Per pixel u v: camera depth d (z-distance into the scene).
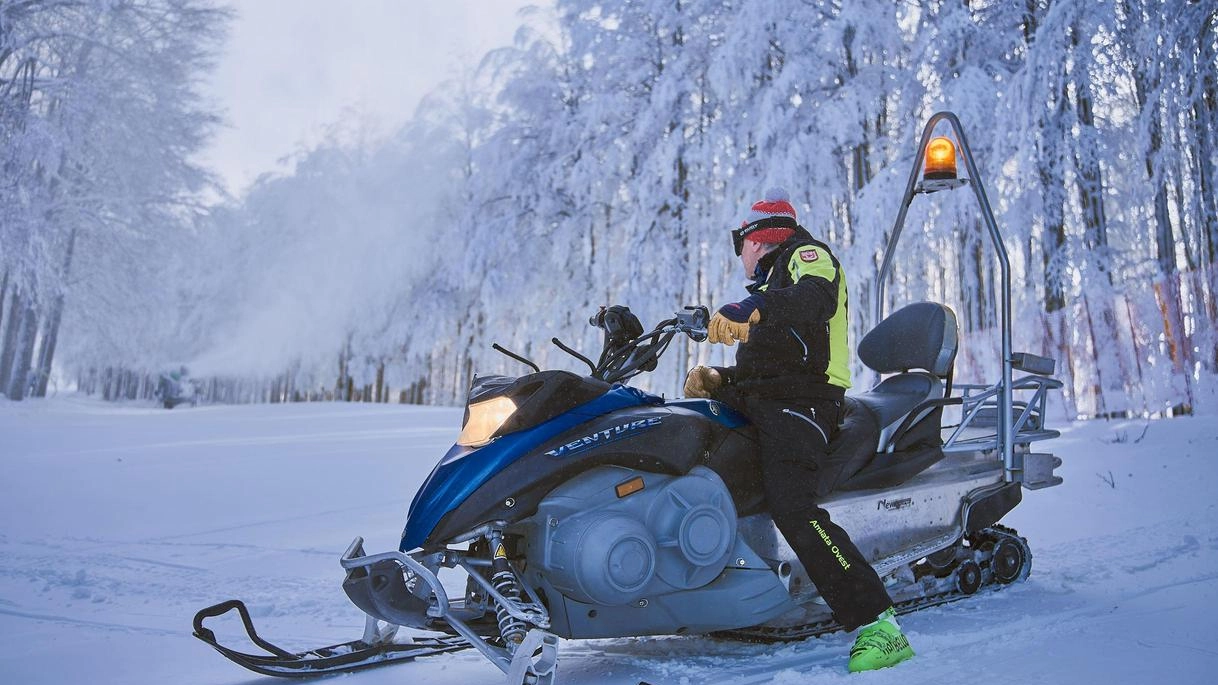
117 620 3.78
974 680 2.54
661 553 2.73
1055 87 10.70
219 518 6.57
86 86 24.17
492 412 2.67
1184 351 9.81
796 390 2.92
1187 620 3.08
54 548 5.57
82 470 8.93
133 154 26.81
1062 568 4.13
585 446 2.68
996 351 11.79
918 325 3.68
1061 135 10.85
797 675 2.70
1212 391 9.56
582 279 19.73
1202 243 9.73
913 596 3.51
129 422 16.39
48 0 24.41
